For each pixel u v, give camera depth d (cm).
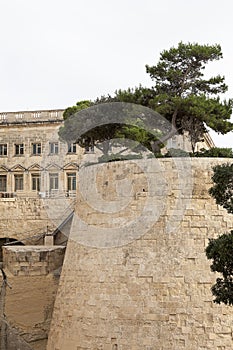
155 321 2567
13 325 3469
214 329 2527
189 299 2572
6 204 4500
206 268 2612
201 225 2675
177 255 2638
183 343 2519
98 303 2705
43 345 3478
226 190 2145
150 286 2619
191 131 3566
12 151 6091
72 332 2778
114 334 2616
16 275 3575
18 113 6134
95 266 2784
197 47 3544
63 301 2938
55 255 3628
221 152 3306
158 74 3628
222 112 3444
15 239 4456
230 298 2031
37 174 6009
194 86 3659
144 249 2681
